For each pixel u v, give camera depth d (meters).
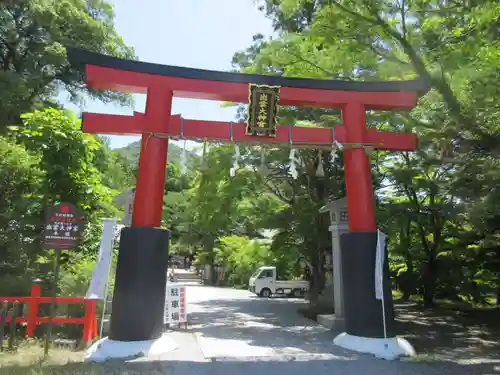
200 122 9.67
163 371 7.27
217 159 16.17
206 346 9.63
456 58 9.95
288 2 11.71
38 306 10.30
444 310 18.52
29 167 11.16
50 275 11.44
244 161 16.67
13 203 11.23
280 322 14.29
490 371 8.02
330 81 10.23
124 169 25.98
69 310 10.57
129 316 8.48
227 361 8.09
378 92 10.38
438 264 19.64
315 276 17.81
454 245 17.94
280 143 10.02
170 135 9.28
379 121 14.77
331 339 10.91
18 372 6.83
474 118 10.23
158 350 8.39
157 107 9.25
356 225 10.02
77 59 8.99
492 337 12.17
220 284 38.34
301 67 12.98
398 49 11.33
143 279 8.62
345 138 10.16
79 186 11.15
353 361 8.32
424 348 10.43
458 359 9.11
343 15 10.38
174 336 10.91
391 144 10.53
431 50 10.45
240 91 9.80
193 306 19.59
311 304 17.48
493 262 16.27
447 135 10.97
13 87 15.95
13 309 8.96
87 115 9.17
